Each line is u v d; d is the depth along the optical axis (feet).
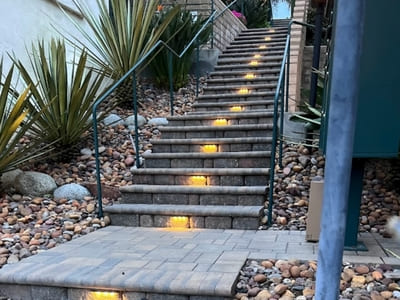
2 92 9.19
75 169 11.51
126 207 9.59
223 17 21.59
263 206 9.37
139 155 12.22
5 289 6.38
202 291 5.53
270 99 15.19
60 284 6.07
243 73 17.76
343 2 3.14
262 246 7.44
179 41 17.37
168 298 5.71
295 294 5.48
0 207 9.21
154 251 7.32
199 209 9.19
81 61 11.10
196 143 11.89
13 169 9.80
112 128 14.02
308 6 20.75
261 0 32.94
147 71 18.35
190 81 19.29
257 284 5.82
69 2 15.23
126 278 5.94
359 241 7.35
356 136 6.43
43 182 10.23
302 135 11.74
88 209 9.75
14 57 11.37
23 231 8.34
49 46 12.35
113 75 14.85
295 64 16.65
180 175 10.64
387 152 6.38
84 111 11.44
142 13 14.55
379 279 5.76
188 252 7.20
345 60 3.18
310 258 6.59
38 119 10.72
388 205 9.02
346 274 5.87
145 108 16.05
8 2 11.80
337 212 3.32
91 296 6.02
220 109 15.08
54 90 10.90
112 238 8.34
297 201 9.50
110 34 14.62
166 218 9.34
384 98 6.30
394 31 6.17
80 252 7.35
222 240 7.98
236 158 10.93
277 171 10.56
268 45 20.88
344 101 3.22
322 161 10.70
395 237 7.66
